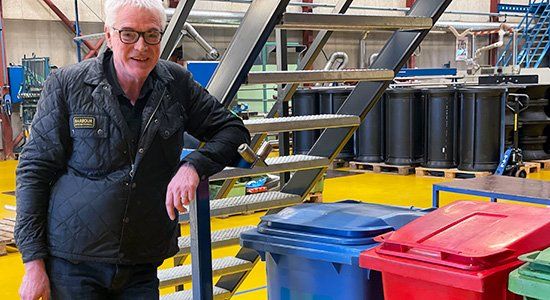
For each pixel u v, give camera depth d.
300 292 2.24
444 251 1.75
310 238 2.18
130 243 1.98
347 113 3.28
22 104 11.64
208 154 2.03
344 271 2.10
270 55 13.14
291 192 3.33
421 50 17.48
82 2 12.77
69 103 1.90
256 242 2.30
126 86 1.96
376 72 2.89
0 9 11.87
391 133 9.59
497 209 2.08
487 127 8.64
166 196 1.98
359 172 9.88
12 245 5.98
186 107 2.12
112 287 2.01
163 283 2.97
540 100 9.28
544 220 1.92
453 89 9.01
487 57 18.36
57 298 2.00
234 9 14.48
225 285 3.35
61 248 1.94
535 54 15.12
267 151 2.17
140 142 1.96
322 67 15.82
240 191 6.96
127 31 1.83
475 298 1.68
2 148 12.34
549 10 15.46
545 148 9.82
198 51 13.41
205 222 2.15
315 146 3.29
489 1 18.34
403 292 1.84
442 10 2.97
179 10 3.73
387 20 2.79
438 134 9.12
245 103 12.61
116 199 1.92
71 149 1.94
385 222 2.22
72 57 12.86
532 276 1.55
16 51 12.32
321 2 15.35
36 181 1.90
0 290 4.70
